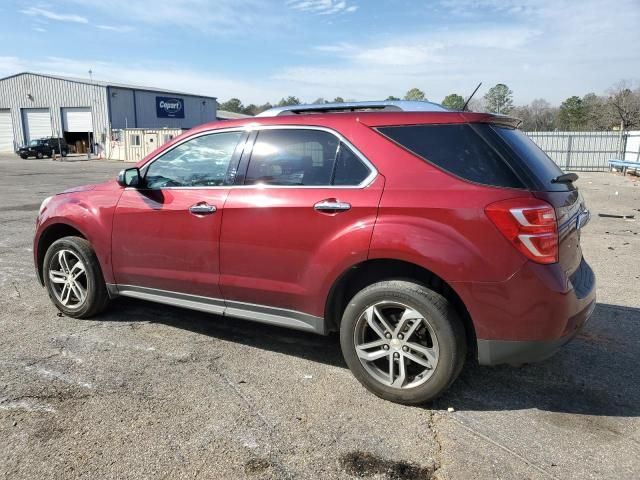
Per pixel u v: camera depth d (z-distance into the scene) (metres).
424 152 3.23
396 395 3.28
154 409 3.20
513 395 3.44
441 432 3.00
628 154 26.77
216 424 3.05
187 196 4.00
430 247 3.04
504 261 2.94
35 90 50.44
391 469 2.66
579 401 3.37
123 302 5.24
